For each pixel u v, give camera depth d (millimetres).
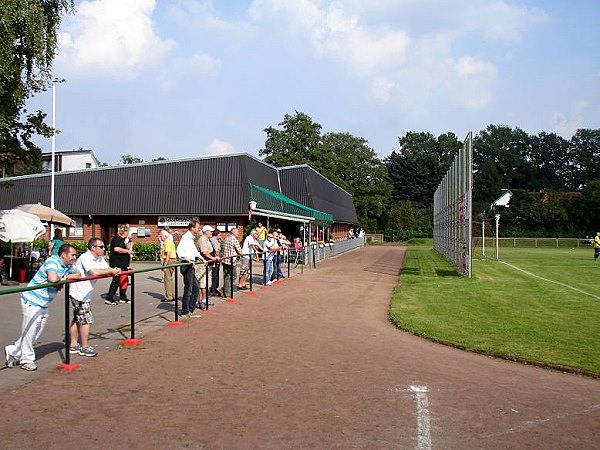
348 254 44594
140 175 34625
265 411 5883
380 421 5672
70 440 5004
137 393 6414
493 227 74688
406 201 97938
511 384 7246
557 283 20516
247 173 33844
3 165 20875
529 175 109375
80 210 34625
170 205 33594
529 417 5938
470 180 21906
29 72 19094
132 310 9039
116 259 13672
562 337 10258
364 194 85812
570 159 115000
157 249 30781
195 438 5102
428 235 84312
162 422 5492
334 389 6746
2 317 11602
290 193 41625
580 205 79125
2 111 18469
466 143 22656
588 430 5590
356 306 14016
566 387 7184
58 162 50312
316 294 16188
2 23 16516
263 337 9797
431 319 12094
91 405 5969
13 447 4832
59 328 10367
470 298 15703
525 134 116812
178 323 10883
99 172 35062
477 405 6293
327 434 5277
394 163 104188
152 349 8664
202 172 34000
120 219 35062
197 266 13266
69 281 7168
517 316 12633
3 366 7512
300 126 72000
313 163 71062
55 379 6926
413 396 6555
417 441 5160
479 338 10117
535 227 79812
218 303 13891
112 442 4973
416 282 20078
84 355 8102
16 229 18531
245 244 17203
